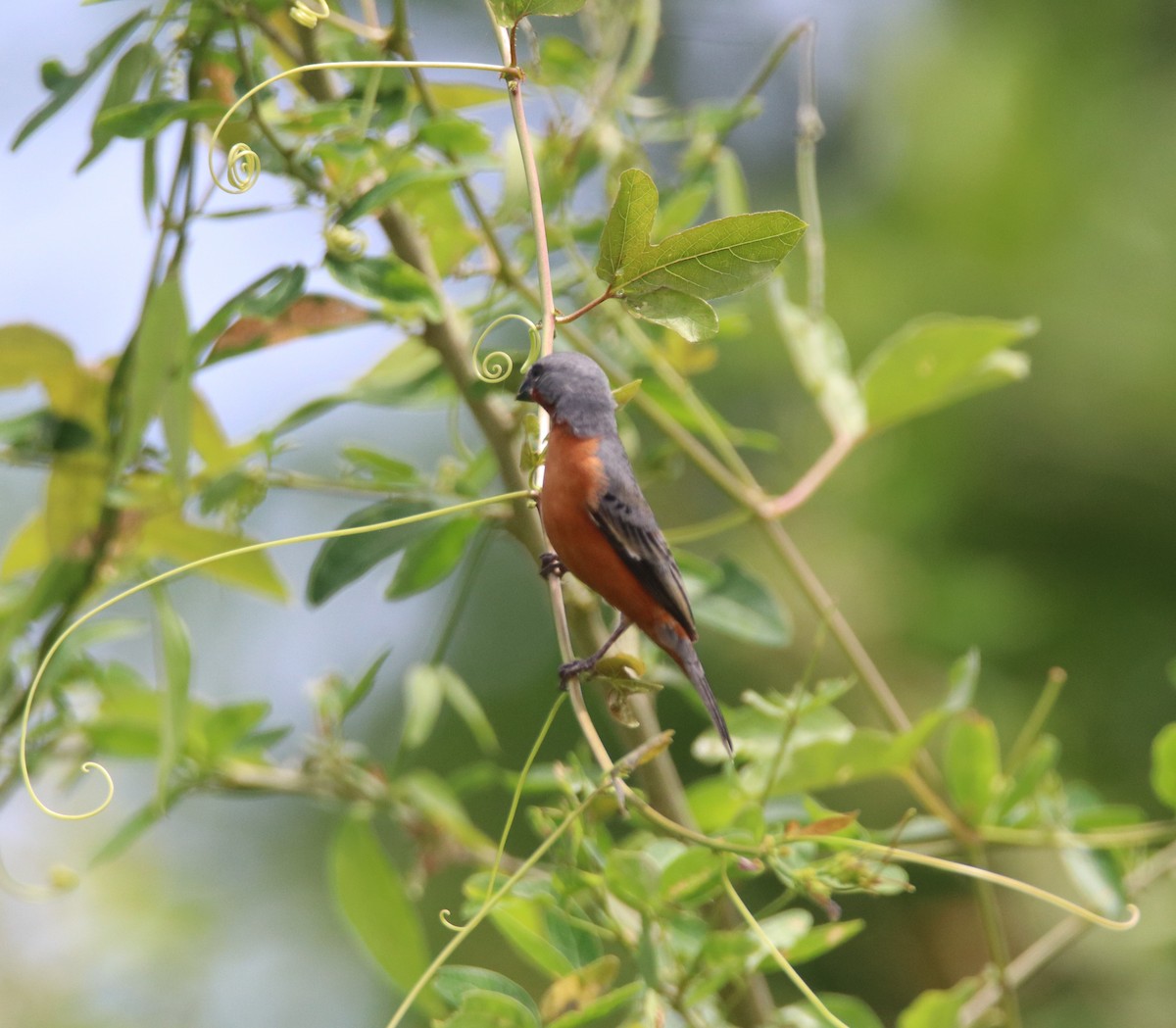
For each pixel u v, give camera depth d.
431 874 9.93
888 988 13.32
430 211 9.34
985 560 14.07
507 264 9.22
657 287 6.49
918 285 14.66
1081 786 9.34
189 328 8.77
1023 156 14.85
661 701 13.91
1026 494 14.12
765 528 9.65
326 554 8.86
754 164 16.92
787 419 14.84
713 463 9.73
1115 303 14.43
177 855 16.17
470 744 14.02
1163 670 13.66
